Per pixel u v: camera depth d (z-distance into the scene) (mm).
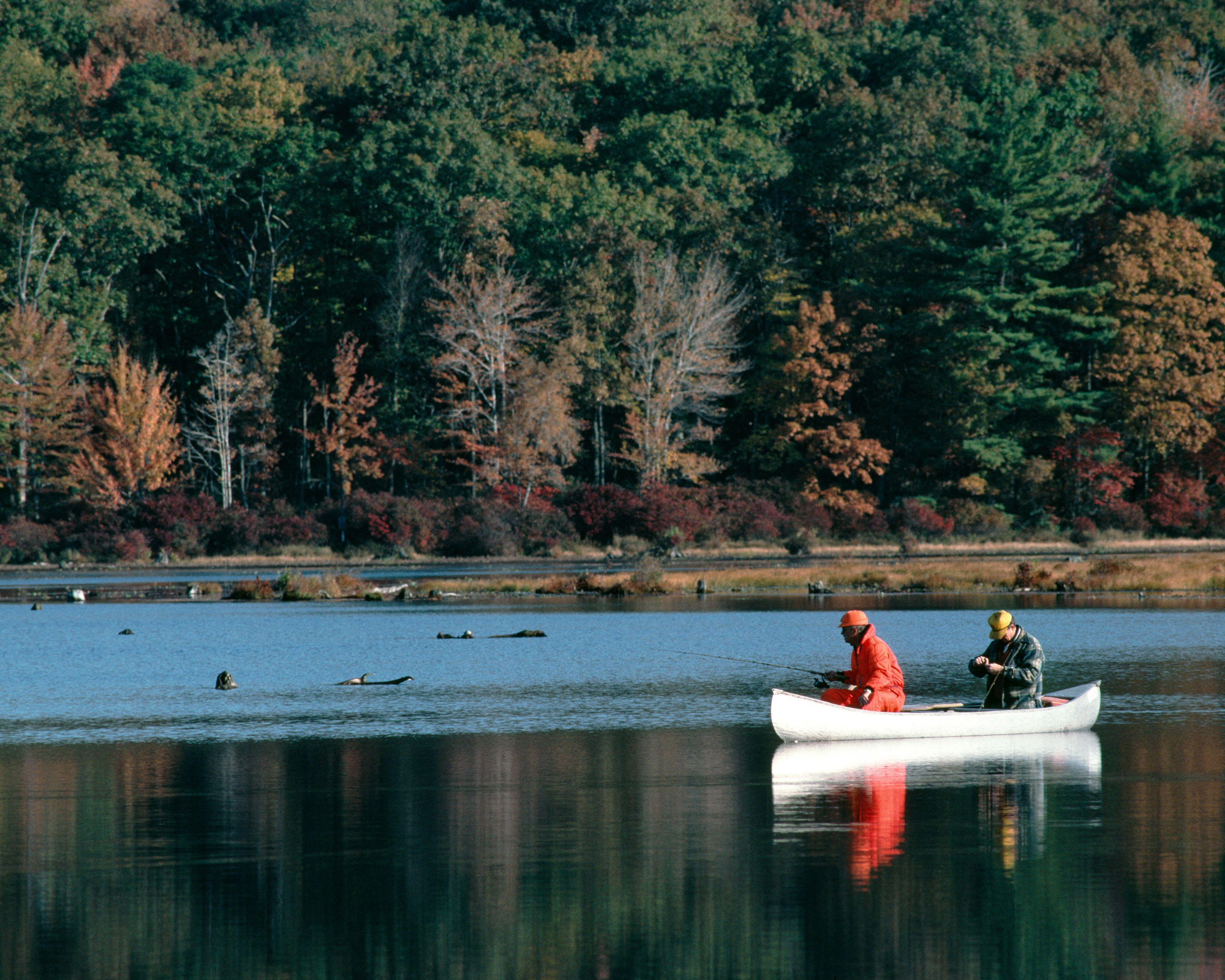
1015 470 131750
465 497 131000
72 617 60750
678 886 15523
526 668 39594
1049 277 139625
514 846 17688
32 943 13688
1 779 22953
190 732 28312
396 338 136625
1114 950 12898
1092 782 21578
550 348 133250
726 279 143875
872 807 19828
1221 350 132500
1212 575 71062
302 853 17469
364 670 39594
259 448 130000
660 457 130875
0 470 128375
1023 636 27484
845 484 138125
